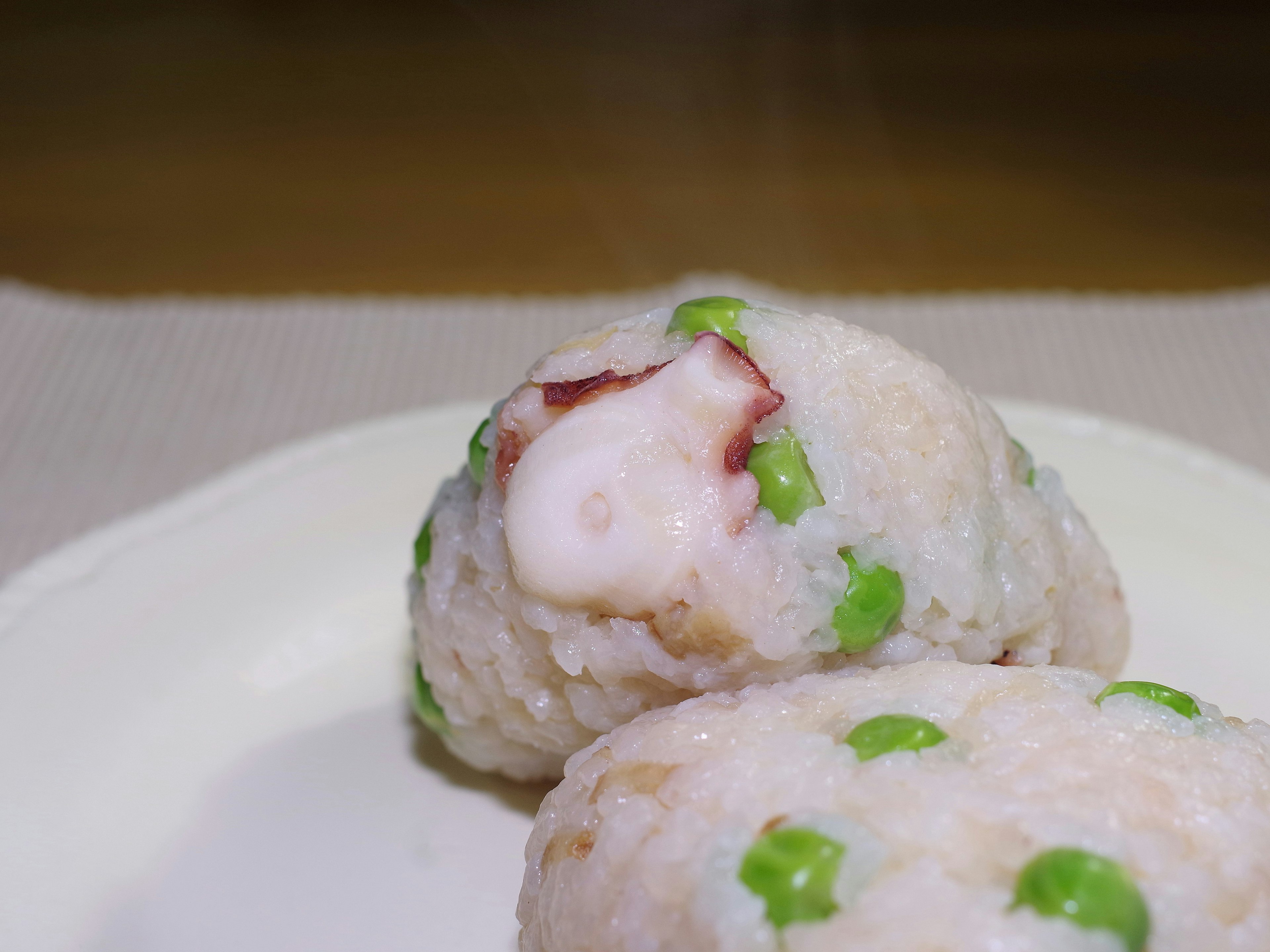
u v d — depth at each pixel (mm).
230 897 201
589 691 200
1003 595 204
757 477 192
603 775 181
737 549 190
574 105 488
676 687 196
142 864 203
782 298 359
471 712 210
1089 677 188
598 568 190
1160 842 162
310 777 218
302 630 238
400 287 371
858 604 193
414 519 255
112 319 351
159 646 231
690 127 470
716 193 425
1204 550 249
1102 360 334
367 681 233
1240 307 355
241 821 211
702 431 191
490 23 552
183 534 247
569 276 376
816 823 163
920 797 164
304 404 323
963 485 203
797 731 177
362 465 263
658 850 168
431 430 272
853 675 189
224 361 336
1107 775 168
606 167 442
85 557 242
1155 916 158
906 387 203
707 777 172
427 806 215
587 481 190
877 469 197
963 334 344
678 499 189
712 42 539
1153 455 268
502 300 361
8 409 319
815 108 490
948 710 178
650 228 404
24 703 219
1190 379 328
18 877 198
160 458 308
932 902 157
